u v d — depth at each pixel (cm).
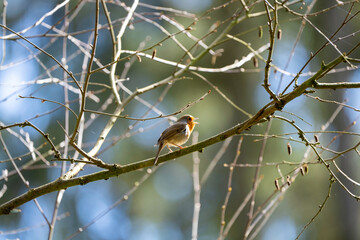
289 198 1625
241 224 1669
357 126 1594
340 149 1589
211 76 1695
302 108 1620
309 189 1620
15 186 1527
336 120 1588
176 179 1795
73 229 1689
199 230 1756
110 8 1562
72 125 1542
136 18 1534
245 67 1673
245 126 550
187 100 1644
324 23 1559
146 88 716
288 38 1584
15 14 1495
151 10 1565
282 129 1625
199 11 1603
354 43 1544
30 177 1530
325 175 1608
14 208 554
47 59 1510
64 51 737
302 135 538
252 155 1678
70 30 1562
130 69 1600
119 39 737
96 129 1597
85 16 1570
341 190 1589
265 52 1627
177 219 1777
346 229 1575
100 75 1586
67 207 1702
